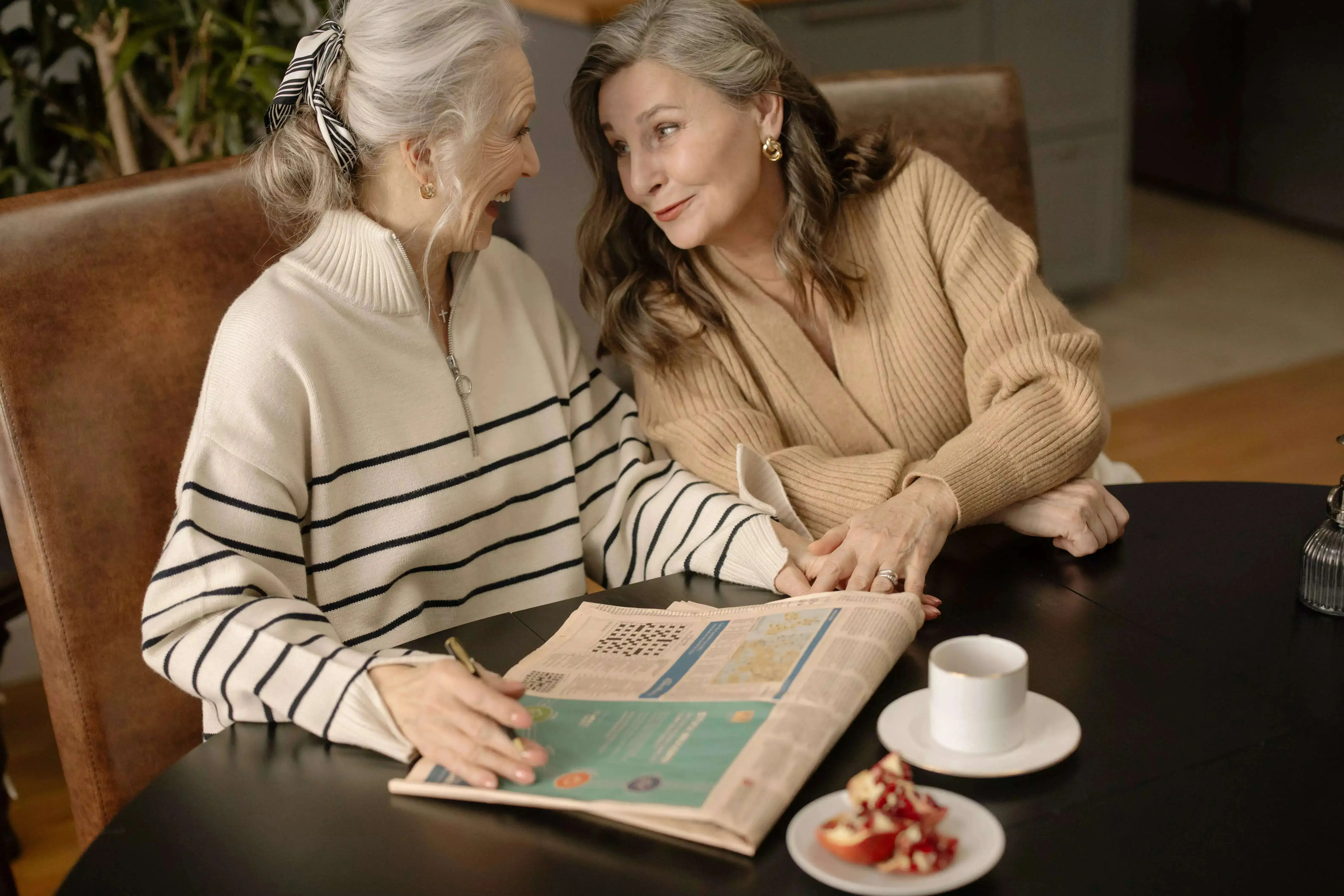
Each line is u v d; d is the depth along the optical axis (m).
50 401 1.20
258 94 2.24
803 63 1.43
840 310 1.44
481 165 1.20
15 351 1.18
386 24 1.12
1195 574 1.07
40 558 1.20
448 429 1.28
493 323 1.35
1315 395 3.22
